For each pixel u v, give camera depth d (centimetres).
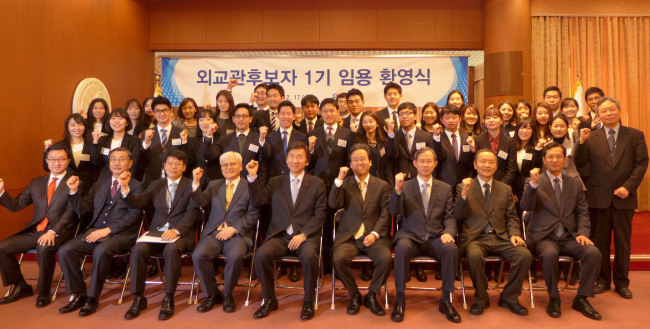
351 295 300
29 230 336
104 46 546
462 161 363
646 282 350
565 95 606
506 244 305
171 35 645
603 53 612
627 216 327
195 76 628
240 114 384
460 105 452
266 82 622
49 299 313
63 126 481
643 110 611
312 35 629
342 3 627
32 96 440
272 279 300
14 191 420
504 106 407
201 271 298
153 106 402
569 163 344
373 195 324
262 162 378
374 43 625
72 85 494
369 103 617
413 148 375
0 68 404
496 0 584
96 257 298
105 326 276
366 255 310
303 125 418
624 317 286
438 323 279
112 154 334
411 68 614
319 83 619
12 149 417
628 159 328
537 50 605
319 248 315
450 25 621
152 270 380
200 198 320
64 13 481
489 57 592
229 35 637
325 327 274
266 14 633
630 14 604
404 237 309
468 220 318
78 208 329
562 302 312
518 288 295
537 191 321
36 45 444
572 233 310
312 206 324
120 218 330
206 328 274
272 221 325
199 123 383
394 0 624
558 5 602
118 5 572
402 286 290
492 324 277
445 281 291
